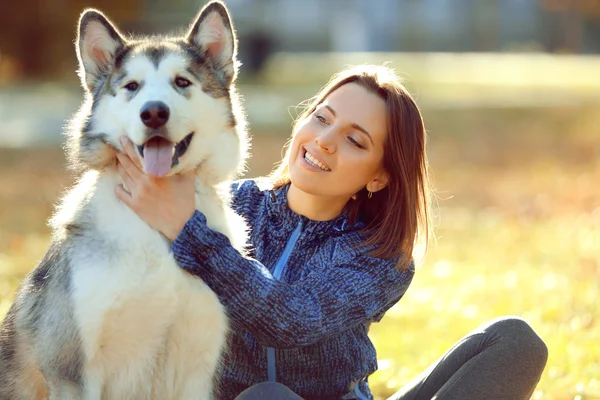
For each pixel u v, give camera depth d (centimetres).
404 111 407
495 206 1255
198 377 411
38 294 409
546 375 548
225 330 408
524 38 5778
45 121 1953
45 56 2995
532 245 1023
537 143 1873
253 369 417
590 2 5097
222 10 431
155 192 381
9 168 1418
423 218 425
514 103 2466
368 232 416
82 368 386
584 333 655
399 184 410
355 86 410
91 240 383
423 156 415
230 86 435
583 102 2453
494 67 3978
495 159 1681
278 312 374
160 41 433
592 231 1083
